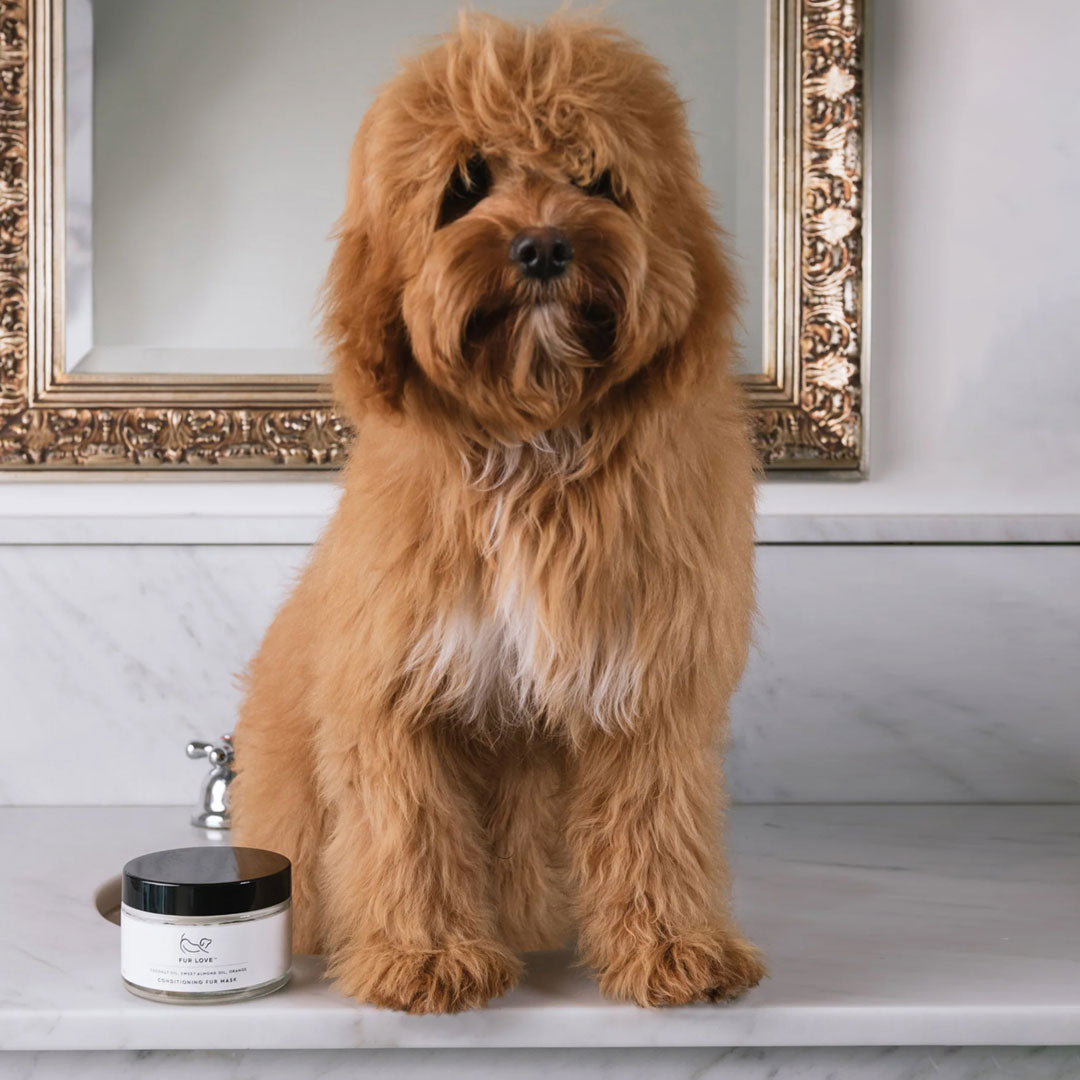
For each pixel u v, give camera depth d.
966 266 1.66
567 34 0.89
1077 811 1.62
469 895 1.01
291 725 1.13
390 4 1.59
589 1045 0.96
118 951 1.10
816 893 1.28
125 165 1.60
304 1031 0.95
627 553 0.94
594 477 0.94
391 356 0.90
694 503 0.96
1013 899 1.26
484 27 0.91
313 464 1.61
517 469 0.94
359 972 0.98
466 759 1.07
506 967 1.00
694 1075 0.98
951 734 1.63
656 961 0.97
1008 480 1.65
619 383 0.91
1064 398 1.66
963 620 1.62
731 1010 0.96
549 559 0.94
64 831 1.51
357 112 1.60
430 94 0.89
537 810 1.14
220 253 1.60
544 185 0.86
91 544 1.60
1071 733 1.63
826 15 1.60
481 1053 0.98
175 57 1.59
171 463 1.61
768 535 1.60
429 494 0.95
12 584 1.60
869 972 1.05
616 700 0.97
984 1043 0.96
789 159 1.61
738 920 1.19
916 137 1.66
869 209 1.63
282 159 1.60
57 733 1.62
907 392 1.65
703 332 0.91
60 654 1.61
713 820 1.03
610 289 0.86
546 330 0.85
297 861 1.13
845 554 1.61
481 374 0.88
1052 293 1.66
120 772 1.62
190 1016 0.95
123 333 1.61
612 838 1.01
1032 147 1.65
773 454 1.62
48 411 1.61
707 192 0.98
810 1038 0.96
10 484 1.63
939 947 1.12
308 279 1.61
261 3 1.59
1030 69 1.65
